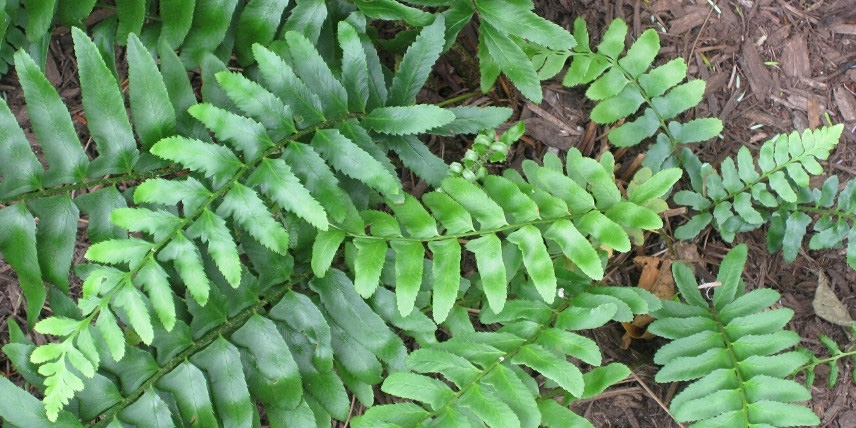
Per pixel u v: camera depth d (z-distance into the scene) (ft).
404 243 1.83
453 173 1.93
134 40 1.76
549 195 1.88
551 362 1.78
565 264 1.98
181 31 1.87
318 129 1.82
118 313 1.80
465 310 1.92
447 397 1.76
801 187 2.05
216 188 1.77
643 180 2.04
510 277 1.92
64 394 1.69
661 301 1.95
